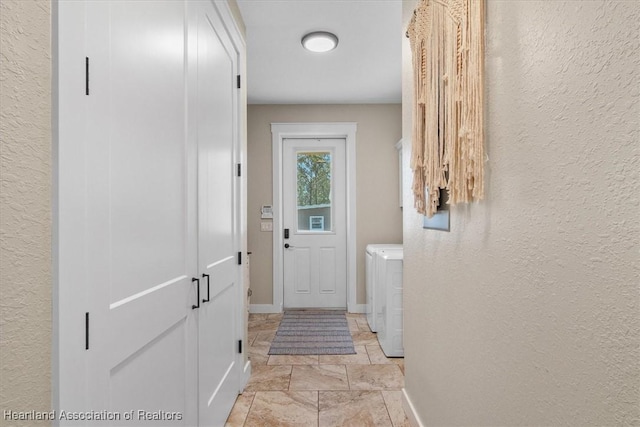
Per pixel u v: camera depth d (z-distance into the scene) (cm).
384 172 373
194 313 130
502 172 82
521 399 75
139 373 92
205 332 142
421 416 151
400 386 208
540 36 67
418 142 137
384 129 373
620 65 50
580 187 57
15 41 54
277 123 371
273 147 372
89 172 72
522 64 73
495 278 86
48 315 61
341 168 390
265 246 373
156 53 102
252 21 217
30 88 57
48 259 61
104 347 76
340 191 390
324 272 391
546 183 66
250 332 310
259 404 187
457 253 110
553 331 65
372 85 323
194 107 131
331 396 196
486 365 91
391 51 258
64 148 64
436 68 116
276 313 371
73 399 66
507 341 81
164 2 108
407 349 175
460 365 108
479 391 96
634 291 48
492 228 87
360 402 189
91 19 73
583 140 57
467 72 93
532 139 70
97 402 74
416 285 158
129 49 88
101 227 76
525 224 73
